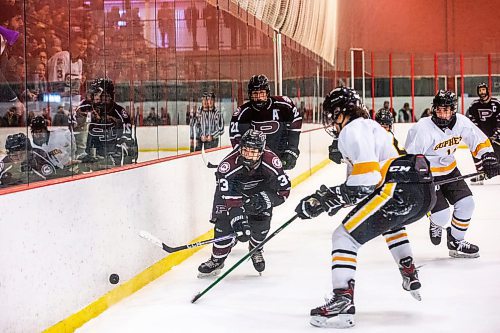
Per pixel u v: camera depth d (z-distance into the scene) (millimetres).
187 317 4527
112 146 5336
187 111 7285
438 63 21391
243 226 5242
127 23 5984
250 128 6191
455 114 6297
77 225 4430
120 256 5102
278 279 5551
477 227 8055
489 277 5512
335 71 20578
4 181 3820
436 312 4500
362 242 4242
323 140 15930
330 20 18891
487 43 21938
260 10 10484
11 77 4180
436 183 5676
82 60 5074
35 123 4289
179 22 7270
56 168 4402
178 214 6488
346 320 4203
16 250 3707
